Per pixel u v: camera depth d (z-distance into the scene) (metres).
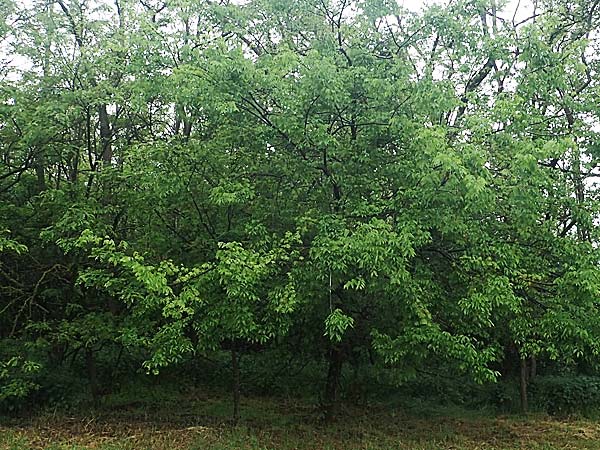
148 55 10.22
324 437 11.25
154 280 8.55
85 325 11.84
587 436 12.37
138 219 12.26
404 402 14.88
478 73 11.33
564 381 15.31
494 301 8.91
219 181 10.37
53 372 13.93
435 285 9.68
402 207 9.54
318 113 9.84
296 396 15.42
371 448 10.59
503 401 15.07
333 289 9.53
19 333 13.09
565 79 10.93
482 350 9.53
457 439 11.70
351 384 14.12
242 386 15.62
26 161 12.55
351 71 9.65
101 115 13.96
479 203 9.03
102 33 13.72
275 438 11.15
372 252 8.17
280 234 10.40
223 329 9.81
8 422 12.16
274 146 10.55
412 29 10.68
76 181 13.10
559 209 11.10
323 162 10.20
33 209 12.74
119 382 15.05
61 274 12.71
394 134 9.73
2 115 11.74
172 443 10.69
